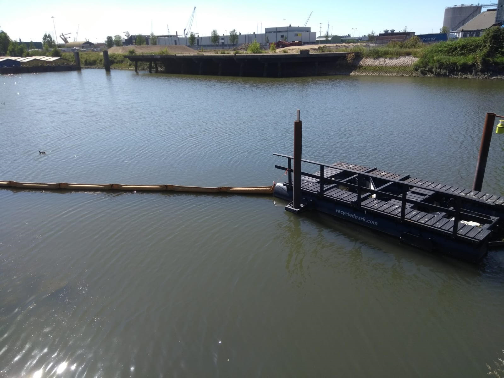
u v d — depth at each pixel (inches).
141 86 2682.1
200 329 445.4
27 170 972.6
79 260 582.6
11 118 1616.6
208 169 945.5
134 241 631.8
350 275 540.7
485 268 541.6
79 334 441.7
